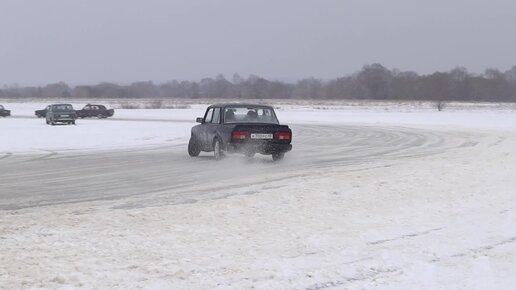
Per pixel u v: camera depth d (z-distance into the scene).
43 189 14.63
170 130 41.78
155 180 16.22
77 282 6.79
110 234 9.23
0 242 8.64
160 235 9.20
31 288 6.52
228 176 16.97
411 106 118.19
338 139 33.69
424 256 8.27
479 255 8.38
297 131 42.22
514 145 28.53
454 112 89.19
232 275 7.19
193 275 7.16
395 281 7.13
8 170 18.83
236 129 20.67
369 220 10.64
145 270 7.32
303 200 12.51
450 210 11.69
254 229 9.74
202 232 9.46
